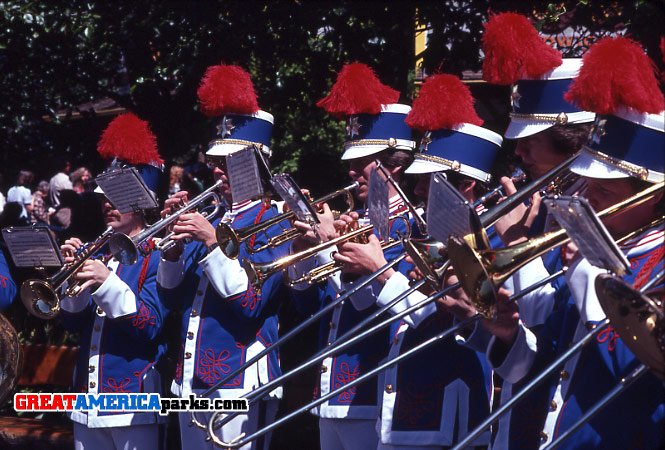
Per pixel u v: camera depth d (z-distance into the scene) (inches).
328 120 393.7
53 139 424.8
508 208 141.9
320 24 320.2
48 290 226.2
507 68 165.5
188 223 213.5
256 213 227.3
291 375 165.6
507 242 157.9
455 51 306.5
